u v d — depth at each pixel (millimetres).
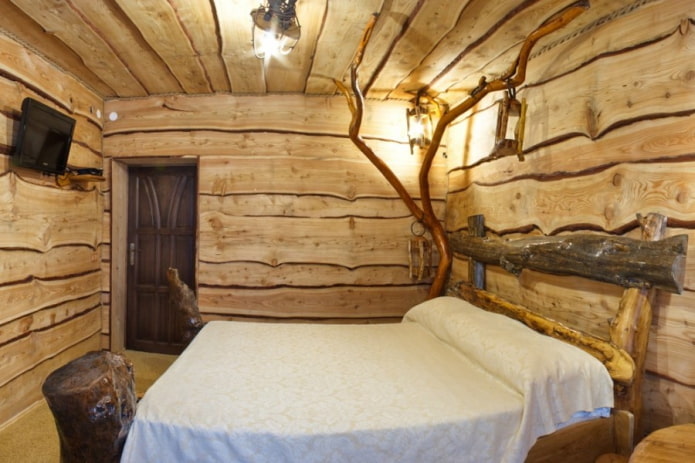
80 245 3020
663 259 1435
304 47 2307
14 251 2348
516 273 2246
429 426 1343
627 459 1501
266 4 1831
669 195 1496
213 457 1262
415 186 3303
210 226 3199
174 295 2416
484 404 1450
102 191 3301
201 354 1909
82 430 1227
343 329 2387
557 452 1501
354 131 2836
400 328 2422
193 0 1843
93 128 3117
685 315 1453
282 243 3207
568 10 1653
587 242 1736
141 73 2756
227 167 3191
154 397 1449
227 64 2584
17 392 2398
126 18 2021
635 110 1629
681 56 1472
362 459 1292
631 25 1655
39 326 2578
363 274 3252
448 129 3318
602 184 1771
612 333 1609
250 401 1458
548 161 2105
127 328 3660
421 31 2092
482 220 2727
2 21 2072
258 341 2133
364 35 2076
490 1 1793
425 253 3285
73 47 2365
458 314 2180
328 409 1417
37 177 2537
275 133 3178
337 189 3217
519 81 2068
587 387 1534
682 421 1469
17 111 2324
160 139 3217
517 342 1709
